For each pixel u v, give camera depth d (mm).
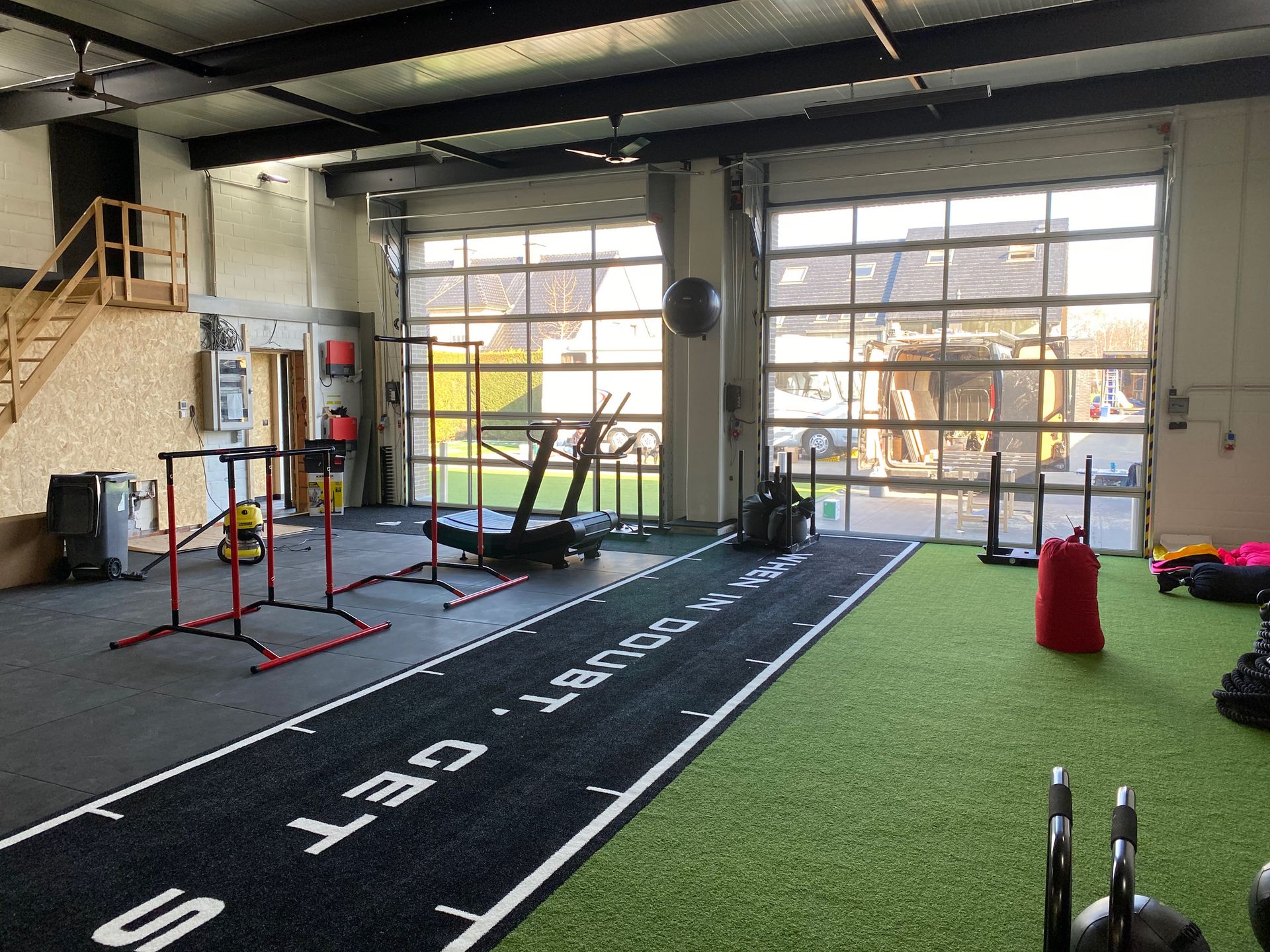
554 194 11312
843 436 10266
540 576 7922
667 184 10570
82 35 6324
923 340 9789
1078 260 9023
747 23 6707
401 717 4457
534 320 11711
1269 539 8453
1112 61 7832
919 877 2936
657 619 6363
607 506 12281
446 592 7246
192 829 3305
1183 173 8430
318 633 6023
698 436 10492
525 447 12023
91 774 3811
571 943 2584
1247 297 8336
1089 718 4395
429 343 7082
